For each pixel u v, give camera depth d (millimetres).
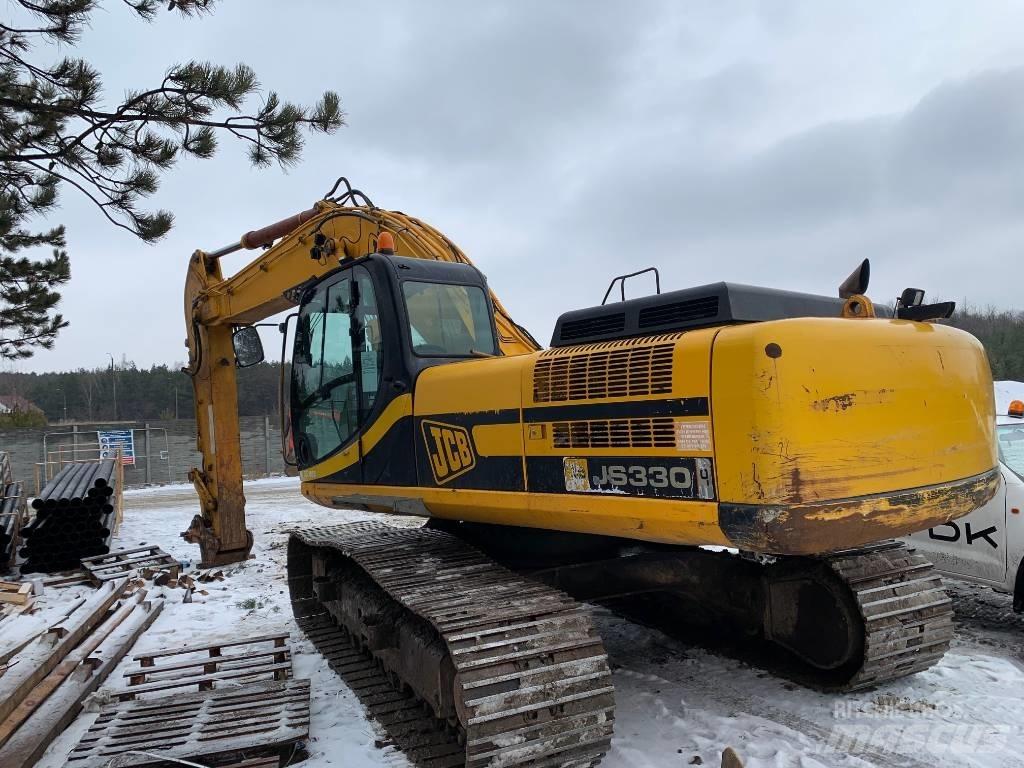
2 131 4375
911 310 3547
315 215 6938
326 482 5238
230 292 8109
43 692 4785
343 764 3848
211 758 3924
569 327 3736
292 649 5863
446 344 4688
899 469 2945
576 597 4449
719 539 2879
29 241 8883
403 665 4184
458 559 4414
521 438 3631
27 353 13211
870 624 4070
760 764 3596
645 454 3078
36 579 8828
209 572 8891
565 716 3207
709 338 2920
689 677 4789
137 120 4488
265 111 4695
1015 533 5402
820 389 2773
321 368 5363
